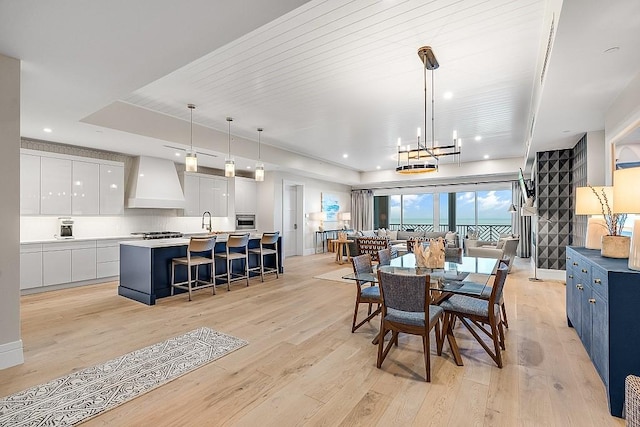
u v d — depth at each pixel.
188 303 4.29
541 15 2.43
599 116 3.83
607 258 2.60
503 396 2.10
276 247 6.25
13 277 2.52
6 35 2.16
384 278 2.44
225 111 4.75
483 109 4.68
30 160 4.82
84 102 3.37
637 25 1.94
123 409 1.96
